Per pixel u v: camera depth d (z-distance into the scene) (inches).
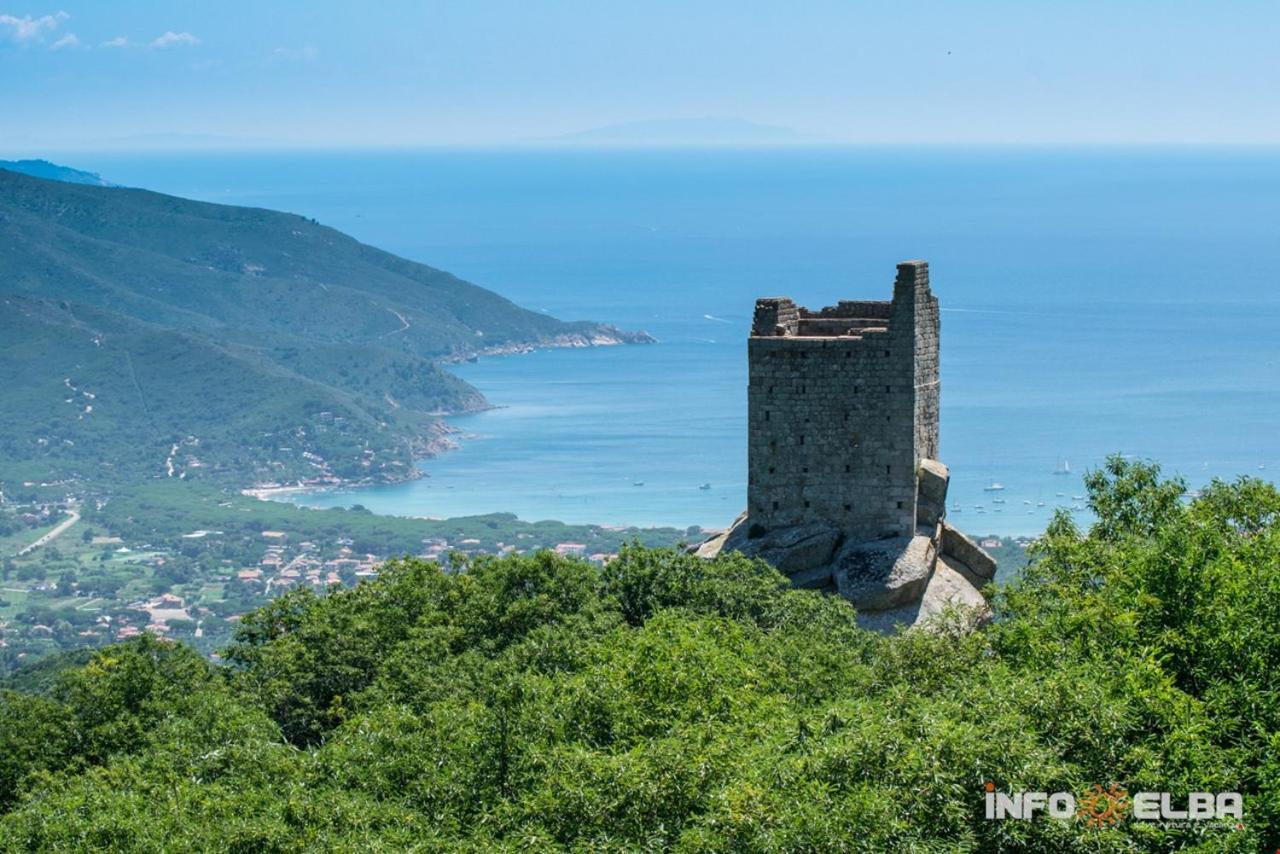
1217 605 2807.6
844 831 2247.8
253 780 2952.8
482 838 2559.1
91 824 2792.8
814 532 3774.6
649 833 2456.9
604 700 2854.3
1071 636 2834.6
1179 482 3659.0
